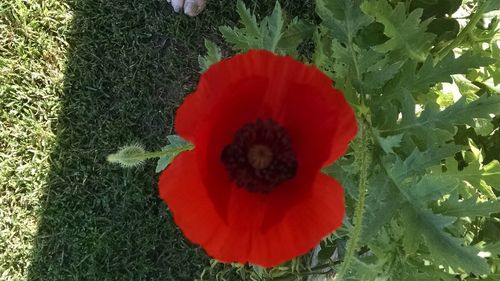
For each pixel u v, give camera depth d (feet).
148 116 2.12
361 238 1.23
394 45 1.30
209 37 2.12
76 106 2.12
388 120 1.28
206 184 0.90
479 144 1.54
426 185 1.21
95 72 2.13
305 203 0.92
